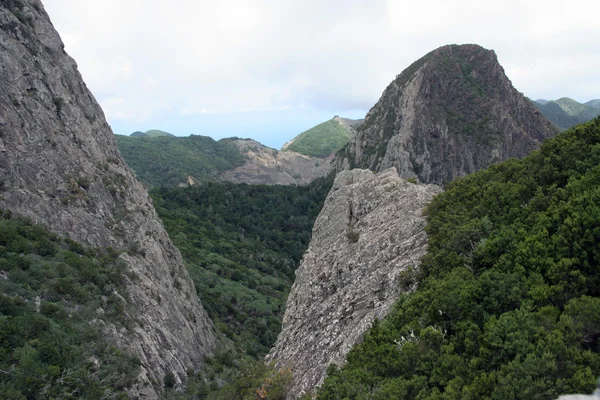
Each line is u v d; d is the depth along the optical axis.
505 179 22.59
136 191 49.09
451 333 13.42
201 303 56.31
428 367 12.09
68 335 24.83
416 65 149.50
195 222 105.69
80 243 34.12
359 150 142.00
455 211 21.75
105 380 24.16
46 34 43.88
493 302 12.80
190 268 72.69
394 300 18.03
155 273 42.06
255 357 54.00
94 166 42.59
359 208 31.38
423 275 18.03
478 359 11.20
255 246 105.94
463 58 141.75
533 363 9.67
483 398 9.79
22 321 22.75
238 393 22.28
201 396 33.47
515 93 133.50
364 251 24.61
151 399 26.94
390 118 139.12
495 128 118.75
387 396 11.41
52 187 35.19
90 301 29.05
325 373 17.28
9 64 36.16
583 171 17.34
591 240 12.65
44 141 36.59
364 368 13.85
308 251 33.50
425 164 115.50
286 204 134.75
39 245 29.59
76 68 47.59
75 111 43.25
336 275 25.31
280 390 19.39
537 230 15.15
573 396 8.84
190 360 38.12
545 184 18.61
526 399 9.09
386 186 31.09
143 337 31.41
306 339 22.39
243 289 74.19
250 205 129.12
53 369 21.47
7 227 28.69
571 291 12.19
